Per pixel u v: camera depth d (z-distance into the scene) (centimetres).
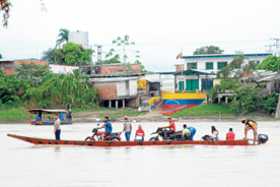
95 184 2445
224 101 9575
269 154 3666
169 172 2809
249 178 2581
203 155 3625
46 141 4391
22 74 9994
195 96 9719
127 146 4262
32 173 2833
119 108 9981
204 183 2442
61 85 9600
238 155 3606
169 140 4319
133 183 2459
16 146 4509
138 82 10150
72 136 5562
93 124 8419
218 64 11300
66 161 3347
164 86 10719
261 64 10388
